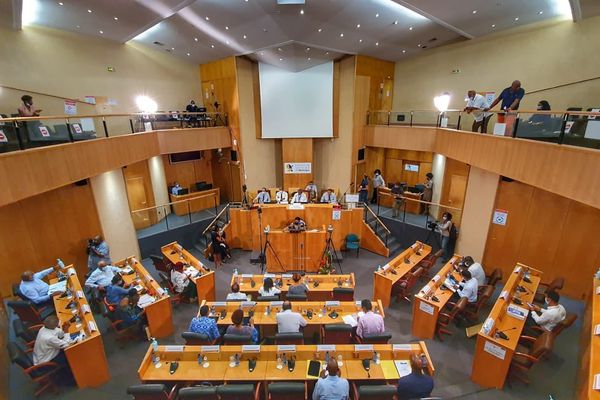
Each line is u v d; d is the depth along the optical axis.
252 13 9.26
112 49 12.30
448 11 9.24
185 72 15.17
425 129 12.55
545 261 8.62
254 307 6.96
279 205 11.72
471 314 7.62
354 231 11.91
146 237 11.45
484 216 9.56
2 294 7.95
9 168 6.25
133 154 10.64
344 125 14.95
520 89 7.77
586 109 8.04
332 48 12.48
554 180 6.41
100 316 8.15
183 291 8.63
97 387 6.00
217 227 11.98
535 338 6.15
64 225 8.96
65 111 8.99
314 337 7.13
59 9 8.95
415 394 4.45
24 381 6.06
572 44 9.77
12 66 9.78
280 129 15.20
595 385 4.02
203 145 14.08
